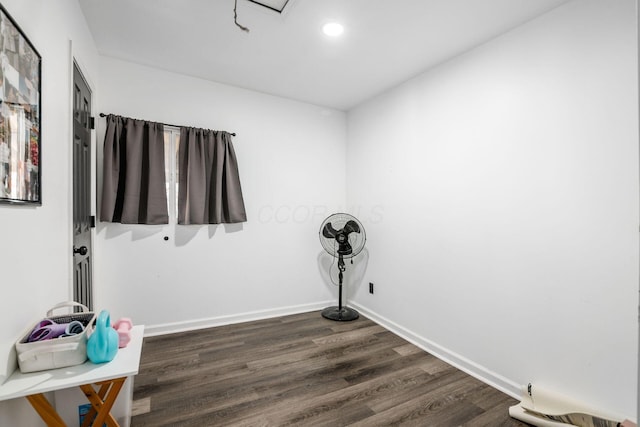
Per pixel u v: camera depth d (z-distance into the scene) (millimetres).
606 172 1564
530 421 1659
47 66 1332
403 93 2889
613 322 1539
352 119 3623
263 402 1813
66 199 1585
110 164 2428
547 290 1793
